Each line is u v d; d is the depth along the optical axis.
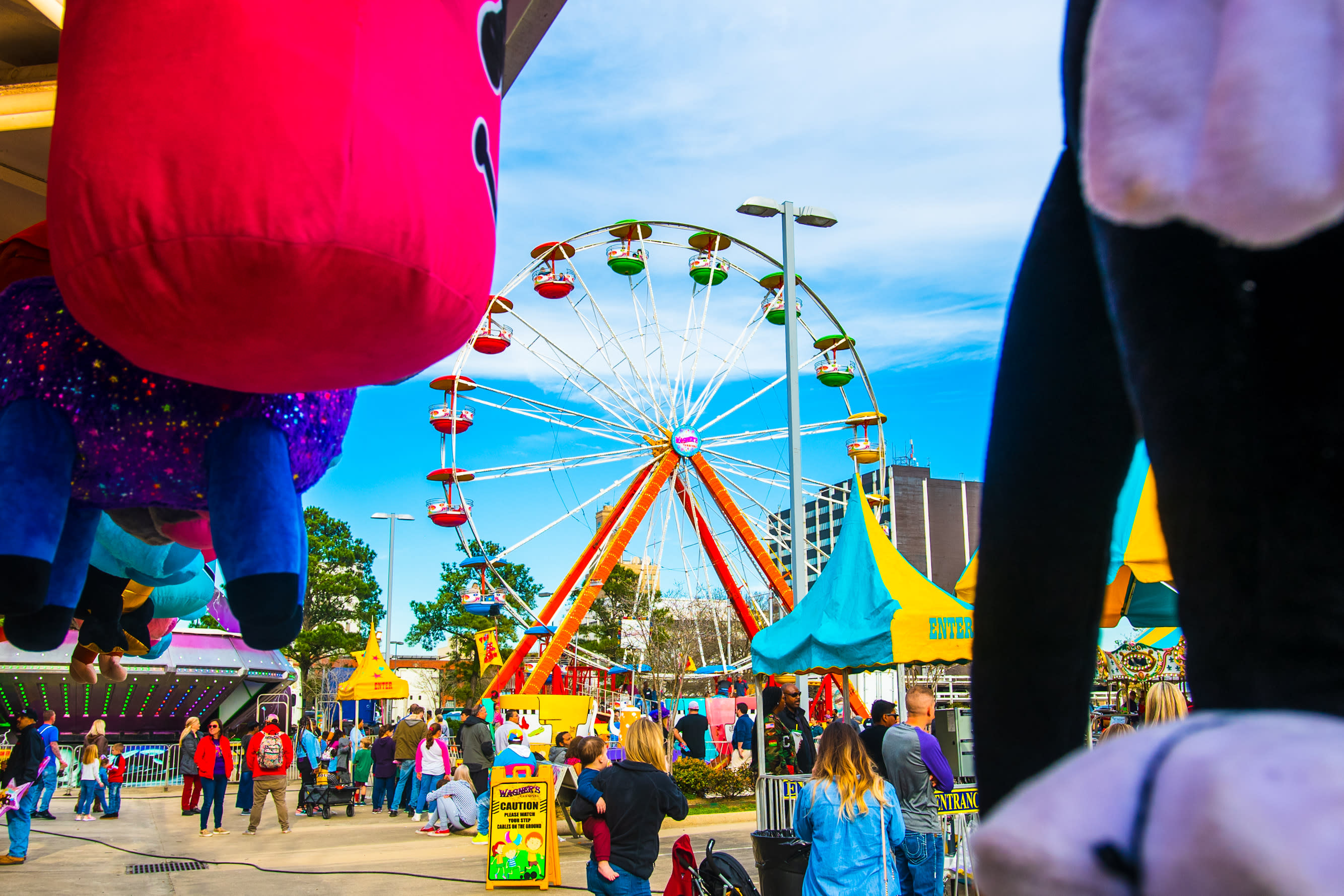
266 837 14.73
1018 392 0.63
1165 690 4.83
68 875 10.85
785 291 13.81
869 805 5.15
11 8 3.40
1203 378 0.42
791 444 13.47
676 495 26.20
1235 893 0.26
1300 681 0.40
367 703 33.03
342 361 1.90
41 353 2.51
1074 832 0.31
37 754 12.15
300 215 1.64
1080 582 0.61
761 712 10.95
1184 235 0.42
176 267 1.65
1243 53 0.39
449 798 15.15
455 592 46.25
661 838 13.04
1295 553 0.41
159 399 2.49
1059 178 0.61
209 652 32.09
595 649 44.78
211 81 1.64
